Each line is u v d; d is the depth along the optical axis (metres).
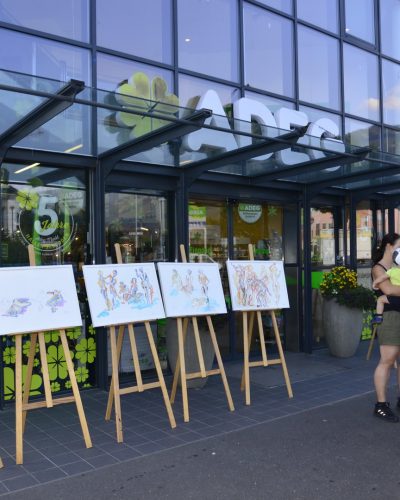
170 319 6.42
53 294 4.62
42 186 6.21
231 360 8.05
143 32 6.91
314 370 7.52
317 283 9.25
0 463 4.09
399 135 10.56
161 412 5.56
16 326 4.35
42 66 6.00
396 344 5.29
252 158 6.45
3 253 5.91
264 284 6.22
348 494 3.63
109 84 6.56
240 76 8.00
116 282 5.05
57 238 6.31
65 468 4.09
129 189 6.95
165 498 3.59
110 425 5.14
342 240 9.65
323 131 8.59
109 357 6.65
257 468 4.07
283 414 5.45
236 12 7.99
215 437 4.77
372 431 4.92
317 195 9.22
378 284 5.41
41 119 4.71
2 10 5.71
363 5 10.16
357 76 9.95
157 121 5.13
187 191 7.19
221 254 8.03
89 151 6.14
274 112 8.38
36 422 5.25
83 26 6.36
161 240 7.25
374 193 9.85
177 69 7.21
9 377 5.84
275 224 8.74
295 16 8.81
